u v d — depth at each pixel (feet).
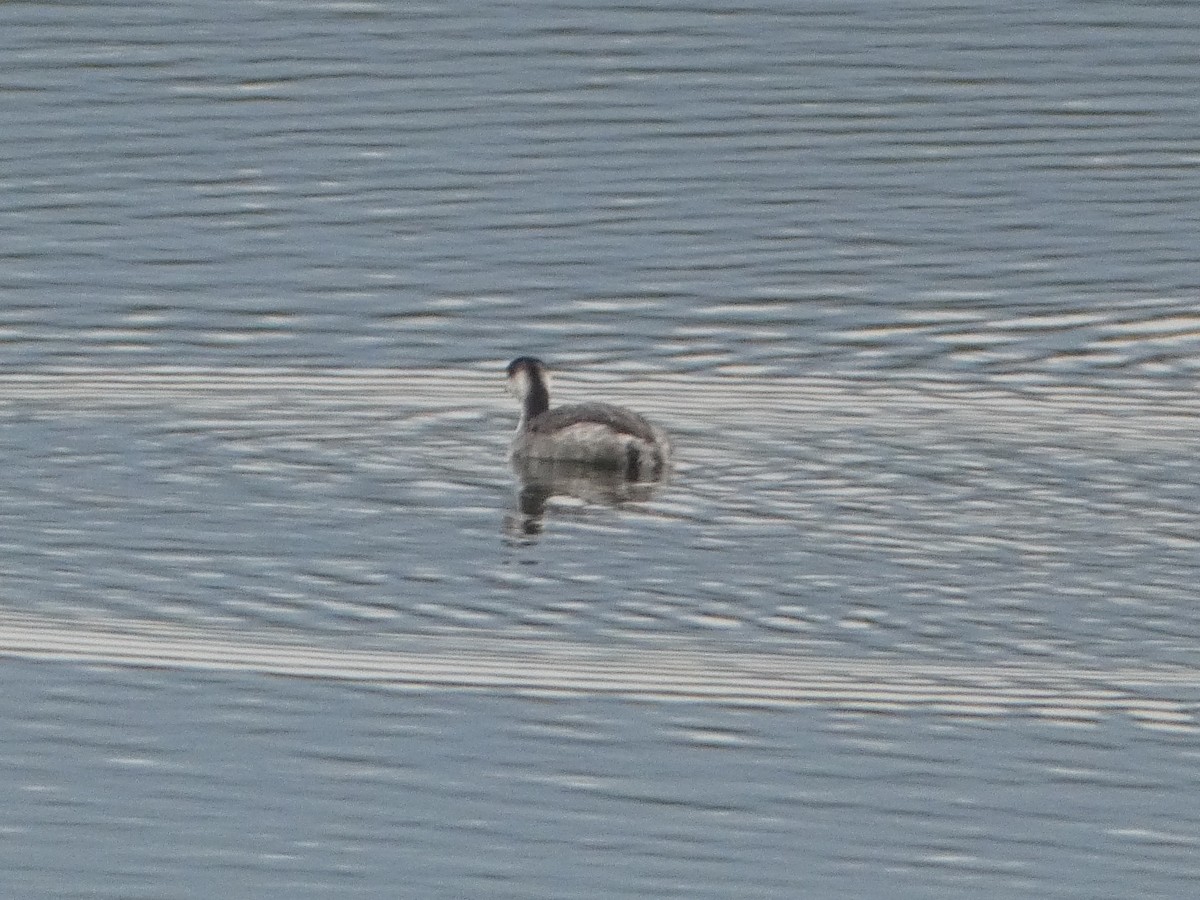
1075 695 75.36
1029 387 101.45
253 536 87.40
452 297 110.52
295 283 111.65
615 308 109.50
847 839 67.21
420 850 66.64
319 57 134.10
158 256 113.91
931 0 142.41
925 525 88.12
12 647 78.23
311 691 75.41
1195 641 79.00
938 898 64.44
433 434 98.07
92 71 132.05
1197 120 128.16
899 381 102.22
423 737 72.64
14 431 97.19
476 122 127.24
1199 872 65.62
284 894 64.59
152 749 71.87
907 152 124.47
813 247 115.03
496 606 81.61
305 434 97.50
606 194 119.96
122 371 103.30
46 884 65.05
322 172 122.11
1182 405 99.50
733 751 71.92
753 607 81.46
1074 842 67.10
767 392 101.30
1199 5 141.38
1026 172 122.52
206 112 127.95
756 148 124.67
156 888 64.90
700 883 65.10
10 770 70.64
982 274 112.27
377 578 83.82
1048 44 136.67
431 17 139.64
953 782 70.23
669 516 89.25
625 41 136.77
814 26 139.03
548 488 92.17
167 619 80.48
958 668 77.15
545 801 69.15
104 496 90.89
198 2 141.18
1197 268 112.68
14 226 116.47
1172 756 71.72
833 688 75.72
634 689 75.61
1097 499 90.43
